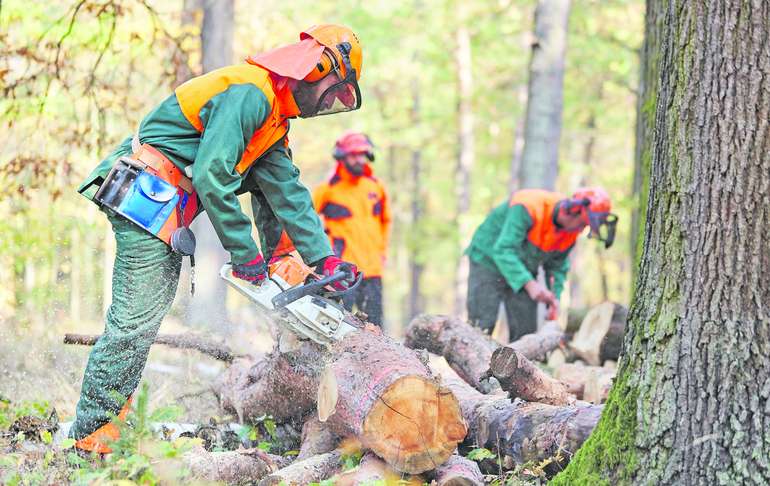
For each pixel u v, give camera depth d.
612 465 3.47
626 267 28.36
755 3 3.32
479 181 26.52
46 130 6.89
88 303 12.11
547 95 11.95
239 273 4.04
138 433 3.64
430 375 3.97
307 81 4.22
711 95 3.38
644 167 7.36
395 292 33.03
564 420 4.07
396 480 3.80
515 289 8.24
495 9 19.09
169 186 4.10
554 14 11.94
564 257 8.76
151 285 4.16
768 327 3.25
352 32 4.33
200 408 5.93
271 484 3.83
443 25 19.22
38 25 7.25
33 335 8.18
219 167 3.91
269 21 12.29
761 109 3.30
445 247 25.83
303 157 26.94
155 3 11.03
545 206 8.36
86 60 7.48
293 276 4.14
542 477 4.04
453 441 3.82
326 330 4.09
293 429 4.84
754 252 3.28
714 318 3.30
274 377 4.66
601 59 17.45
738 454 3.20
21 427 4.63
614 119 21.58
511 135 24.20
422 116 22.14
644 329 3.49
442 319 6.02
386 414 3.74
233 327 7.52
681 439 3.29
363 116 22.38
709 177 3.36
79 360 7.33
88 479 3.58
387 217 8.83
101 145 7.03
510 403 4.52
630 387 3.49
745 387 3.23
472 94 20.62
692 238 3.38
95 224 9.10
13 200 7.65
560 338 7.72
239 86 4.06
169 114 4.12
